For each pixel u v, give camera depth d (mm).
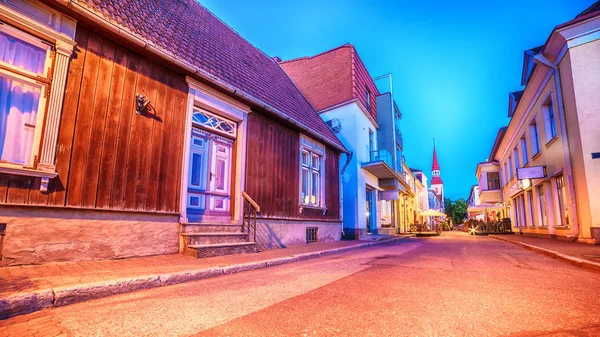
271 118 9828
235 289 3998
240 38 13375
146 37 6270
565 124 10883
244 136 8633
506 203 24188
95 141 5375
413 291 3801
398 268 5664
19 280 3625
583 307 3090
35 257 4570
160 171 6371
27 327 2625
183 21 9523
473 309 3041
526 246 10000
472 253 8398
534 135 15297
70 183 4988
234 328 2588
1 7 4461
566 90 10664
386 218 20844
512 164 20938
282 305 3240
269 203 9312
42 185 4645
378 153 17094
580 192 10039
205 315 2928
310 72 18359
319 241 11836
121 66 5934
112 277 3957
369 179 17062
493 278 4617
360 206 15141
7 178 4406
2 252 4301
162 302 3383
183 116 7000
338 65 17141
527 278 4598
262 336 2412
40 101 4809
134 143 5969
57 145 4883
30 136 4719
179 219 6629
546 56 11766
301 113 12234
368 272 5238
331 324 2666
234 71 9367
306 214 11211
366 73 19156
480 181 29922
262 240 8852
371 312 2980
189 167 7391
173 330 2549
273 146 9781
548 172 12945
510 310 3002
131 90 6043
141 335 2445
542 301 3309
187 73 7074
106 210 5395
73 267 4570
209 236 6805
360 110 16609
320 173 12617
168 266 5008
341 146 13875
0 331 2531
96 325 2670
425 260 6859
